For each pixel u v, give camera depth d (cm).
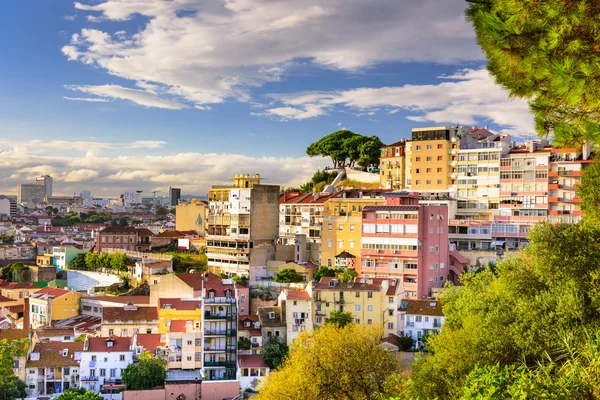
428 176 17750
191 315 12681
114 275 18212
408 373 7888
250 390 10381
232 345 11725
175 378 10669
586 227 5209
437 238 13925
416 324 11781
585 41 2638
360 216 14775
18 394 10544
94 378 11494
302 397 6906
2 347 11125
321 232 16038
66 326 14000
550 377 3206
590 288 4784
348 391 7038
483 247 15425
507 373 3069
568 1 2638
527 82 2969
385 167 19900
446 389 5406
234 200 16500
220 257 16750
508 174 16400
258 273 15962
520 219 15925
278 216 16812
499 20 2822
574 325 4700
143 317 13175
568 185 15588
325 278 12950
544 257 5112
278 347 11506
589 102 2705
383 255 13950
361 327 7744
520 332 4947
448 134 17675
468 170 17088
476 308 6175
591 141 2808
